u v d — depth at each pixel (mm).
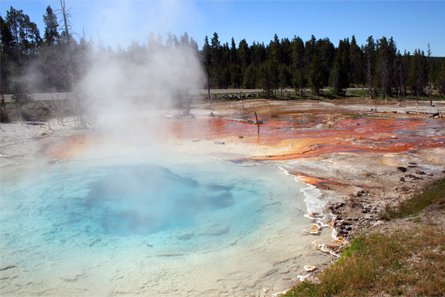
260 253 8352
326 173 13898
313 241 8734
